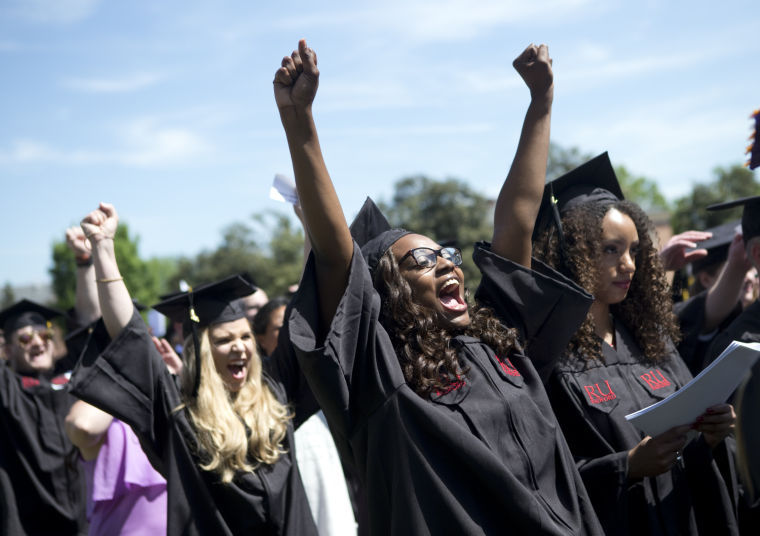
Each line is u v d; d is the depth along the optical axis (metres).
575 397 2.96
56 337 8.00
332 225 2.33
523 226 2.84
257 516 3.46
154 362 3.49
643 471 2.74
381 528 2.35
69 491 5.80
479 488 2.32
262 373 3.98
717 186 23.94
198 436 3.48
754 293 4.90
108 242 3.51
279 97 2.29
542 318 2.79
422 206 25.34
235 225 34.09
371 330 2.38
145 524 3.77
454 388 2.46
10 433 5.72
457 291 2.65
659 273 3.28
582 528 2.46
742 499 3.19
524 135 2.89
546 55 2.82
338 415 2.35
